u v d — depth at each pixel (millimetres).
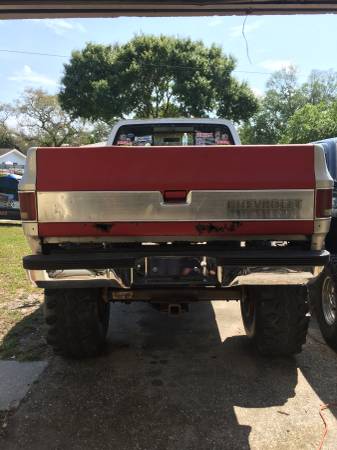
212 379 3555
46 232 2947
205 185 2924
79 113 30922
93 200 2924
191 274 3129
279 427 2926
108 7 3162
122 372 3691
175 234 2969
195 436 2838
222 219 2945
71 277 2934
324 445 2752
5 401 3242
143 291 3443
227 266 2936
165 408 3146
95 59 29578
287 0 3145
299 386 3441
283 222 2949
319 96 59375
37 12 3184
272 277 2979
